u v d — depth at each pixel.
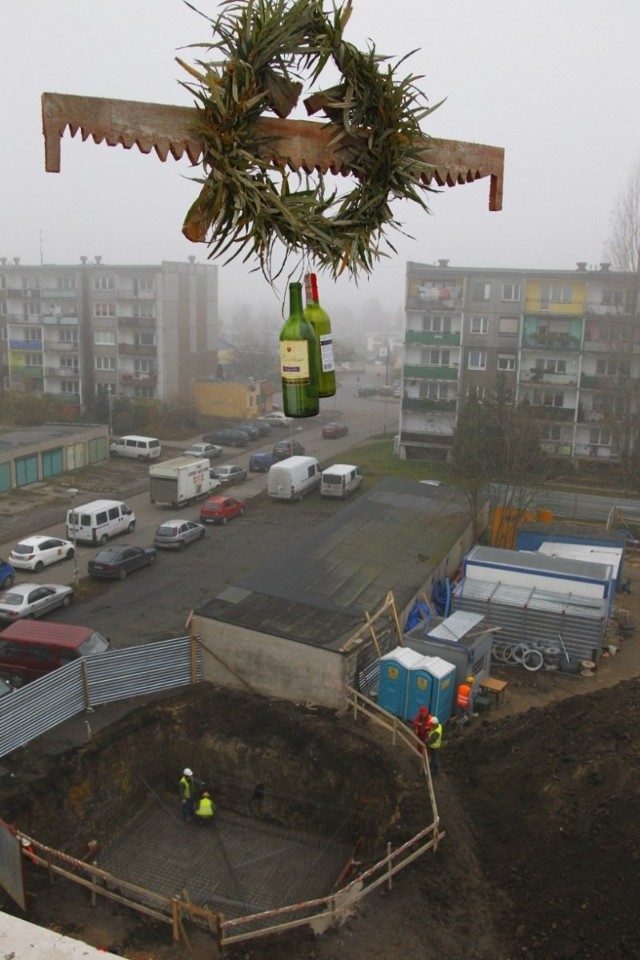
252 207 3.11
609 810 12.55
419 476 43.34
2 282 59.16
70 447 42.88
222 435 52.19
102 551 27.59
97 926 11.91
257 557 29.75
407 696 17.42
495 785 14.74
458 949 11.24
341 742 16.25
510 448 35.06
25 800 14.29
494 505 30.94
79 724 16.80
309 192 3.28
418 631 19.16
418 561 23.95
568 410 44.38
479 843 13.47
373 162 3.41
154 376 56.97
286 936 11.48
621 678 20.33
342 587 21.45
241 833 15.84
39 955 2.40
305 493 38.81
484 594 21.95
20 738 15.92
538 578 22.38
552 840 12.60
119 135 3.04
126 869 14.65
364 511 29.05
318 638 18.05
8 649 18.83
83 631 19.33
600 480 43.09
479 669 18.98
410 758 15.77
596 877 11.56
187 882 14.31
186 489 36.53
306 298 3.92
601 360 44.19
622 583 26.91
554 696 19.30
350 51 3.21
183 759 17.02
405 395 48.19
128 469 44.31
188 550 30.52
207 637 18.86
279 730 16.81
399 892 12.35
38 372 58.62
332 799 15.80
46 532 32.44
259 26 3.07
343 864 14.80
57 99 2.94
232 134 3.12
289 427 60.09
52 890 12.61
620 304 43.59
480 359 47.00
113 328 57.09
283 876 14.50
